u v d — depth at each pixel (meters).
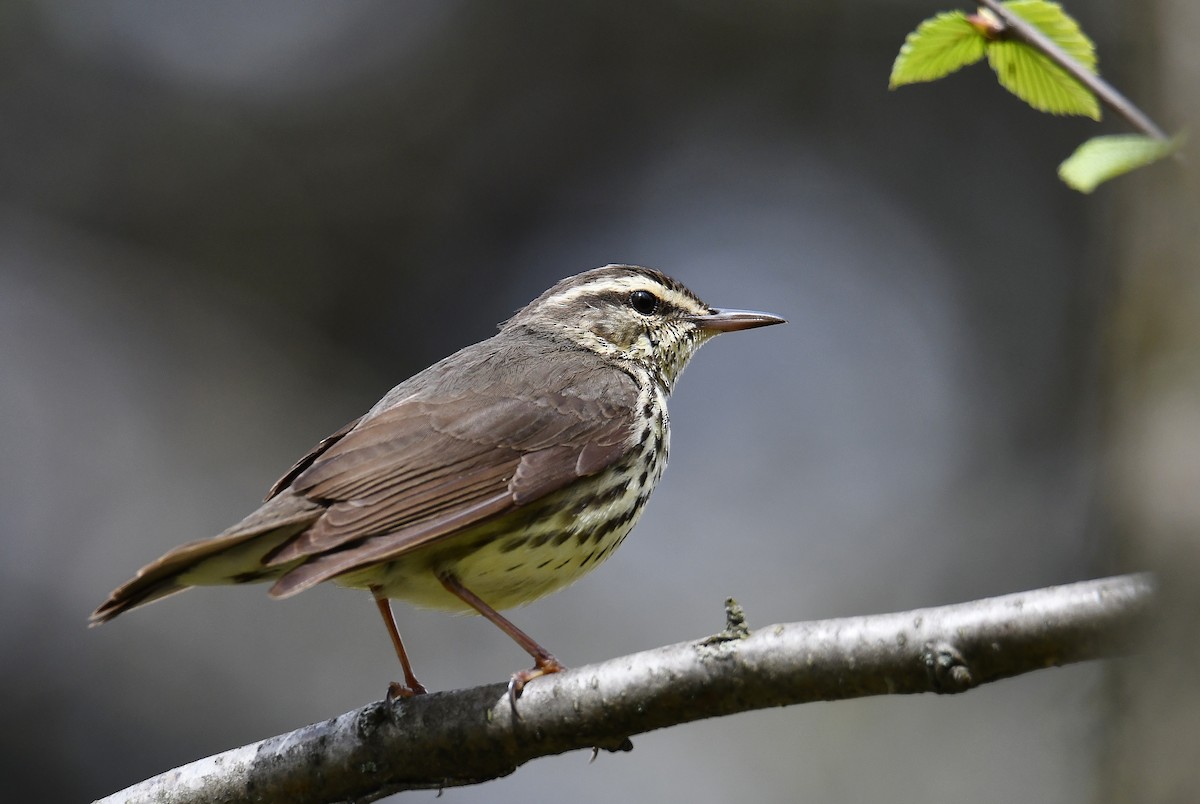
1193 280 4.63
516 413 8.08
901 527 16.73
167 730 14.19
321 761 6.84
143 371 17.09
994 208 19.44
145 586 6.71
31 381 16.48
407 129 19.02
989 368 18.56
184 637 14.60
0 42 18.28
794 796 13.88
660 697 6.16
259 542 6.88
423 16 19.20
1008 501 16.97
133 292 17.69
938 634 5.61
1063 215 19.17
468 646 15.00
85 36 18.59
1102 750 5.41
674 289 9.70
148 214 18.23
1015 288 18.95
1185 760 4.29
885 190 19.64
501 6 19.14
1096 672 11.77
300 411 17.42
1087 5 16.73
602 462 8.07
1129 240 5.08
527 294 18.64
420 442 7.77
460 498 7.57
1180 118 4.75
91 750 14.04
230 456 16.64
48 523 15.47
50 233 17.78
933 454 17.83
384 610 7.83
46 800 13.78
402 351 18.30
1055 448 17.61
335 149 18.84
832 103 19.64
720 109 19.56
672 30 19.31
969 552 16.23
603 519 8.12
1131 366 4.93
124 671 14.41
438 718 6.66
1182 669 4.33
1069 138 19.41
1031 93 5.96
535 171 19.14
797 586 16.08
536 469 7.83
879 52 19.47
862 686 5.76
